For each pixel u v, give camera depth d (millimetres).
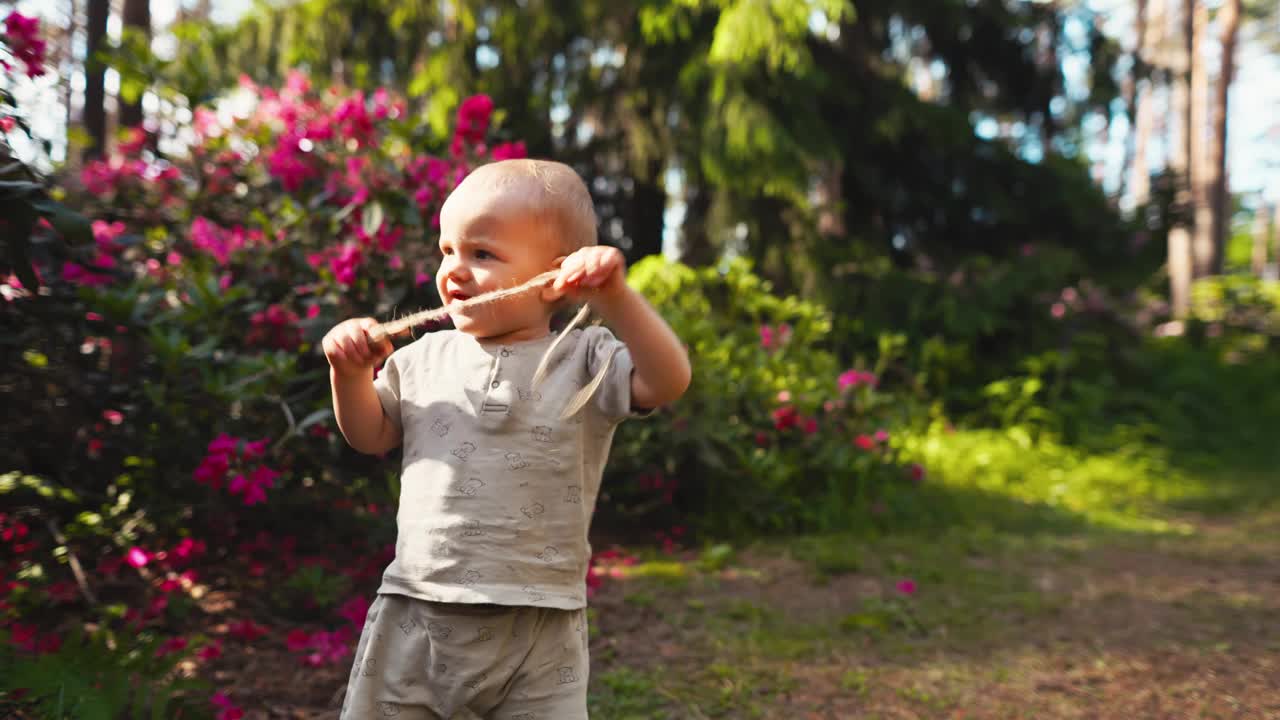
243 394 3316
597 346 1646
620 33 8344
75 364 3412
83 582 3188
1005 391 8516
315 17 8477
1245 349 14523
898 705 2918
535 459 1566
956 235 10617
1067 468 7574
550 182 1608
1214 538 5605
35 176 2381
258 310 3799
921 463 6836
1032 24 10117
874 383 5738
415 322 1583
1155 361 11469
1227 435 9844
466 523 1540
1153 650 3477
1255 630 3738
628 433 4914
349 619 3348
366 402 1661
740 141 7695
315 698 2740
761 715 2801
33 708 2238
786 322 6188
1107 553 5082
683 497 5281
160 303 3770
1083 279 10484
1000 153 10297
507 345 1632
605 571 4320
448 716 1528
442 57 8227
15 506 3416
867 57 9633
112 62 4258
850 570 4457
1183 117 22781
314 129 4141
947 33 10148
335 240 4008
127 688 2371
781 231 8797
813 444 5426
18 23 2951
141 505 3668
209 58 8461
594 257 1398
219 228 4273
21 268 2324
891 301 9164
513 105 8594
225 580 3633
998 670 3240
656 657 3262
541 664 1563
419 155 4148
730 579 4266
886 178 10164
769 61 8055
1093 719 2836
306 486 4043
